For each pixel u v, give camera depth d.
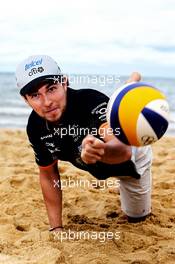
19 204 4.29
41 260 2.96
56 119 3.18
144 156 3.62
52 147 3.42
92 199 4.56
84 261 3.01
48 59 3.14
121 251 3.25
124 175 3.52
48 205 3.66
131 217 3.90
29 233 3.60
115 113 2.81
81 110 3.17
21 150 6.77
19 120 14.32
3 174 5.41
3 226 3.75
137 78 3.30
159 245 3.33
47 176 3.62
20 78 3.14
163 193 4.77
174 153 6.76
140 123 2.73
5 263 2.89
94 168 3.41
